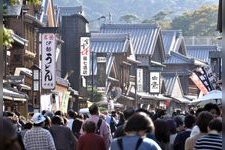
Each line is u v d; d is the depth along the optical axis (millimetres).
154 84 88875
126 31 100688
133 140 9000
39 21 47906
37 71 40438
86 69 64438
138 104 87375
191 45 129000
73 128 20547
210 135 10594
